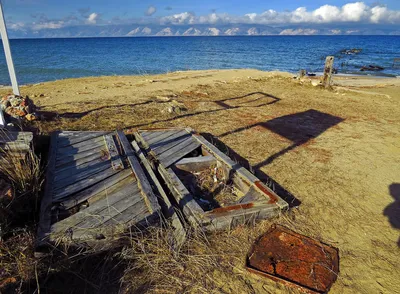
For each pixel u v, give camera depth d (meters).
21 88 9.96
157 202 2.88
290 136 5.76
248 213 2.94
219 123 6.31
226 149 4.98
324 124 6.66
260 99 8.98
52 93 8.67
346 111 7.92
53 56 32.53
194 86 10.52
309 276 2.40
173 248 2.50
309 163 4.61
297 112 7.57
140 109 6.89
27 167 2.90
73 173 3.40
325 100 9.21
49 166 3.47
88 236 2.32
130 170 3.57
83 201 2.92
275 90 10.50
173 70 22.14
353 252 2.75
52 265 2.15
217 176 4.07
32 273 2.01
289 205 3.45
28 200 2.74
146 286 2.21
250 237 2.85
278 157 4.77
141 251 2.46
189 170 4.10
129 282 2.23
